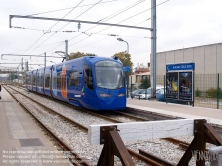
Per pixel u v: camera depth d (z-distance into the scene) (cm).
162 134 478
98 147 859
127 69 1897
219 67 3762
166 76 2091
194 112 1562
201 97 2803
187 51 4297
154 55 2352
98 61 1702
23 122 1310
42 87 3341
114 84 1683
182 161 532
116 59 1788
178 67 1962
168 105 1969
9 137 956
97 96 1634
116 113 1859
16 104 2306
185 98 1914
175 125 488
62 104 2459
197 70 4125
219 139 465
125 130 450
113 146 418
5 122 1290
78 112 1877
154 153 782
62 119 1484
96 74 1666
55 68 2625
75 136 1036
